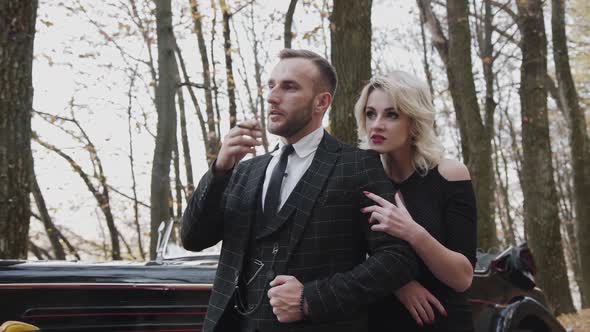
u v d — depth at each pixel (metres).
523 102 12.40
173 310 3.30
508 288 4.20
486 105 13.73
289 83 2.24
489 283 4.04
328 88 2.32
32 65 5.20
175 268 3.42
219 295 2.21
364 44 6.88
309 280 2.08
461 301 2.50
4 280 2.95
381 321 2.48
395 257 2.05
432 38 13.34
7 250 4.79
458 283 2.25
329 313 1.98
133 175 17.61
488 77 13.79
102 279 3.16
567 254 31.16
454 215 2.47
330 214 2.13
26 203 4.98
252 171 2.40
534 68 12.31
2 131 4.89
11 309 2.94
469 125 11.36
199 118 15.53
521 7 12.52
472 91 11.35
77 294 3.08
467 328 2.48
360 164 2.20
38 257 15.38
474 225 2.49
